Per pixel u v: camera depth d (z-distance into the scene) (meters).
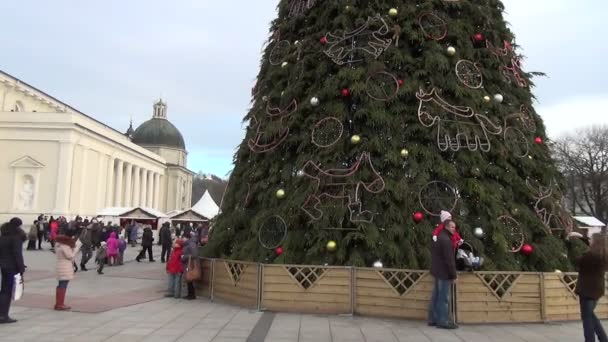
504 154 11.59
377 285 9.92
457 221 10.63
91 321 9.16
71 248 10.45
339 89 11.93
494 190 11.20
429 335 8.42
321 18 13.04
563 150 55.22
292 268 10.34
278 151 12.73
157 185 102.00
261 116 13.39
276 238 11.53
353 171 11.12
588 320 7.66
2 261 8.82
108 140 71.88
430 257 10.23
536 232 11.41
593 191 55.19
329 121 11.63
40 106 71.75
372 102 11.52
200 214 42.44
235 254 12.29
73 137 60.94
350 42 12.48
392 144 11.24
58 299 10.22
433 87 11.55
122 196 81.50
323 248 10.83
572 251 11.90
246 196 12.94
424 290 9.63
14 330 8.28
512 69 13.01
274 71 13.54
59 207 58.69
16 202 58.88
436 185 10.95
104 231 24.03
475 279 9.55
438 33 12.15
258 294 10.49
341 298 10.05
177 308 10.68
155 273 18.45
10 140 59.81
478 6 12.90
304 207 11.32
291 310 10.22
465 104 11.64
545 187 12.02
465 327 9.13
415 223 10.79
